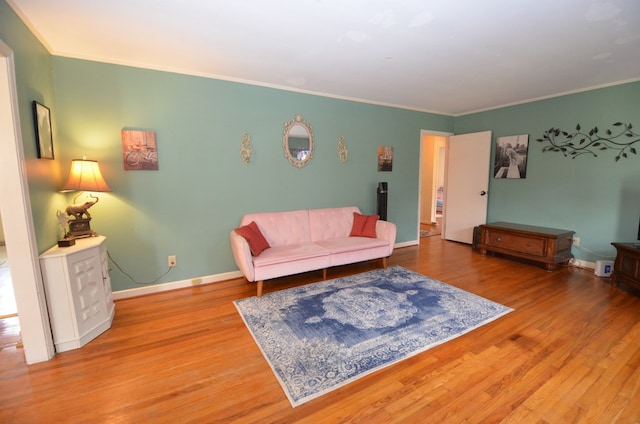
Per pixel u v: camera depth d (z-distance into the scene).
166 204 3.18
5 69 1.77
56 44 2.50
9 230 1.85
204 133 3.30
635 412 1.54
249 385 1.75
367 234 3.93
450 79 3.44
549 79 3.44
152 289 3.17
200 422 1.49
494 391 1.69
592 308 2.71
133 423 1.49
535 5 1.90
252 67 3.06
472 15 2.03
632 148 3.45
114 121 2.88
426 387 1.73
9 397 1.67
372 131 4.55
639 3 1.87
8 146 1.81
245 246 2.86
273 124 3.70
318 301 2.87
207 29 2.24
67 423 1.49
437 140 7.07
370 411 1.56
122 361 1.98
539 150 4.29
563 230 4.03
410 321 2.48
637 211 3.46
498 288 3.20
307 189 4.05
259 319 2.54
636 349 2.08
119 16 2.05
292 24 2.17
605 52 2.65
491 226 4.41
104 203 2.90
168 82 3.07
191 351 2.09
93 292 2.29
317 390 1.71
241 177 3.56
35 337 1.96
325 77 3.37
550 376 1.82
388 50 2.61
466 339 2.22
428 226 6.98
